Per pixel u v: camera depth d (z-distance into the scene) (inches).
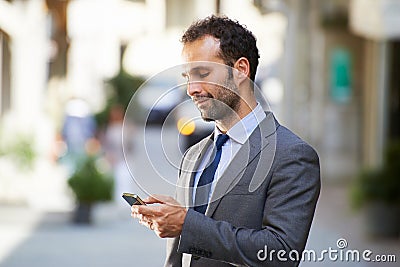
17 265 620.7
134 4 1346.0
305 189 190.2
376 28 805.2
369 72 1091.9
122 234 797.2
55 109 1326.3
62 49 1368.1
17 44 1040.8
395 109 1003.9
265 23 1258.0
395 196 736.3
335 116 1205.7
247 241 186.1
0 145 963.3
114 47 1694.1
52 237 774.5
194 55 192.5
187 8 1285.7
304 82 1232.8
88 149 1065.5
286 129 197.6
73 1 1238.9
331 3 1195.3
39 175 982.4
